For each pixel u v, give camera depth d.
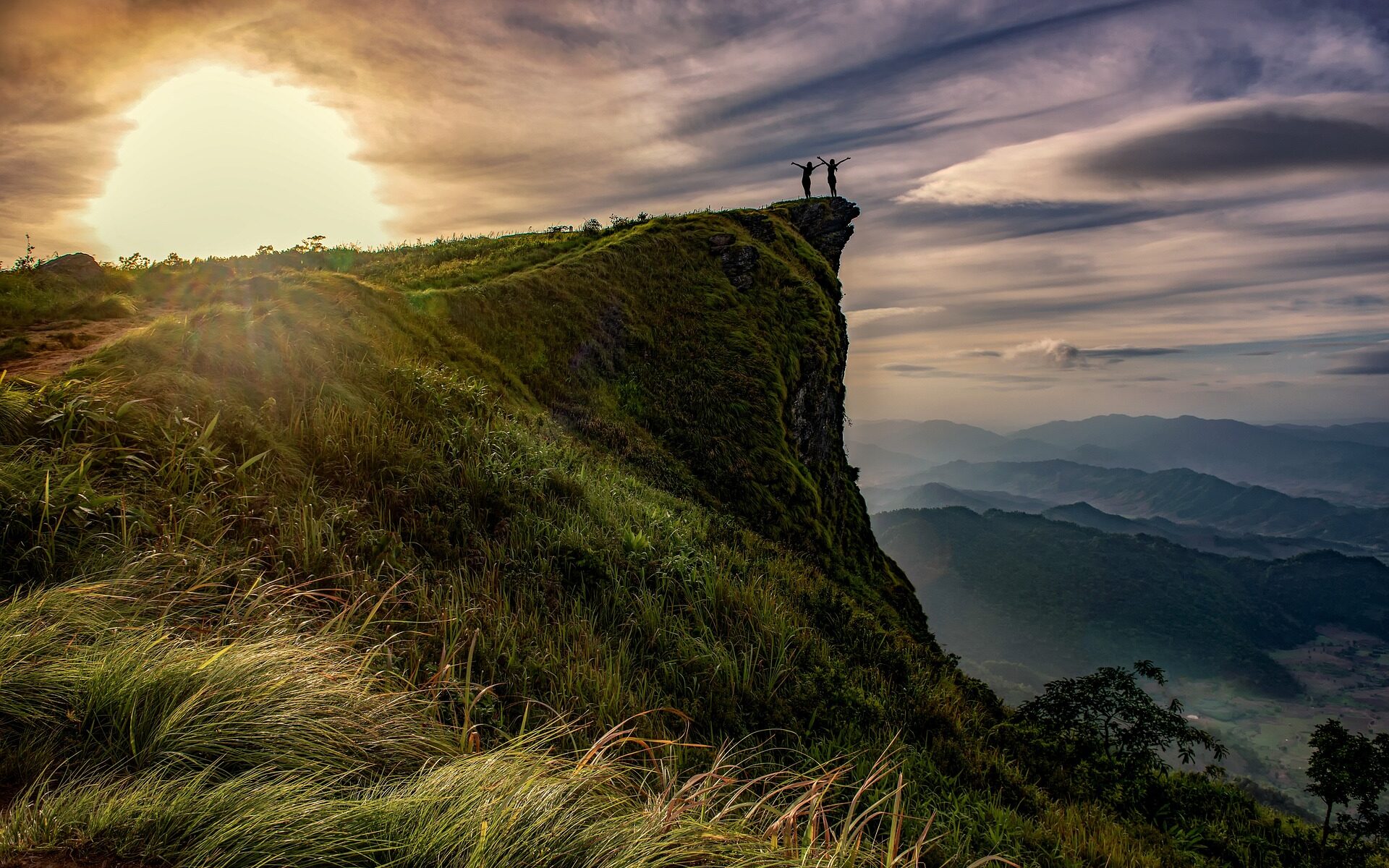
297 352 9.65
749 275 32.84
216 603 4.89
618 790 3.78
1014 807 8.02
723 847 3.16
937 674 12.67
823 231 44.91
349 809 2.70
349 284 15.79
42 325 11.65
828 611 12.12
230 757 3.04
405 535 7.68
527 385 19.28
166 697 3.20
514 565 8.09
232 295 14.06
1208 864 9.35
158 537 5.32
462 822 2.75
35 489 4.94
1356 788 13.23
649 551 9.98
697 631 8.45
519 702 5.54
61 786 2.56
